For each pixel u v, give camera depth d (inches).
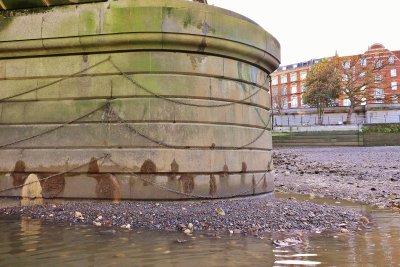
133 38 382.9
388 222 332.5
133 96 387.2
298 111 2898.6
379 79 3024.1
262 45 446.9
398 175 802.8
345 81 2864.2
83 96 394.6
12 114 406.0
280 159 1203.2
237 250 226.7
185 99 393.7
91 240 247.1
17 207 368.2
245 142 434.9
